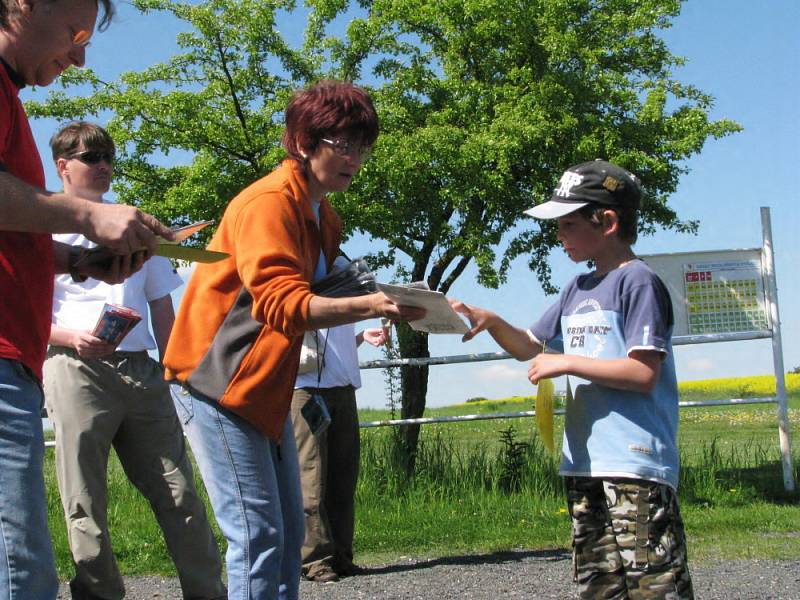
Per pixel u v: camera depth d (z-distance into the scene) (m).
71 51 2.58
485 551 6.29
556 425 12.55
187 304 3.27
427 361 8.27
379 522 7.17
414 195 10.93
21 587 2.29
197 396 3.20
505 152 10.40
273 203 3.13
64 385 4.36
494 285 10.72
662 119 11.52
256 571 3.14
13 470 2.33
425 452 8.98
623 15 11.84
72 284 4.58
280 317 2.99
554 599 4.89
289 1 11.97
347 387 5.82
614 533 3.29
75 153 4.59
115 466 9.86
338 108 3.26
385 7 11.84
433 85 11.57
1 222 2.27
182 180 11.82
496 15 11.16
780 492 8.32
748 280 8.60
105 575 4.39
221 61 11.86
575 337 3.48
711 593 4.89
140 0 11.45
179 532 4.48
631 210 3.49
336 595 5.11
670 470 3.29
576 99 11.16
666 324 3.34
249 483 3.18
